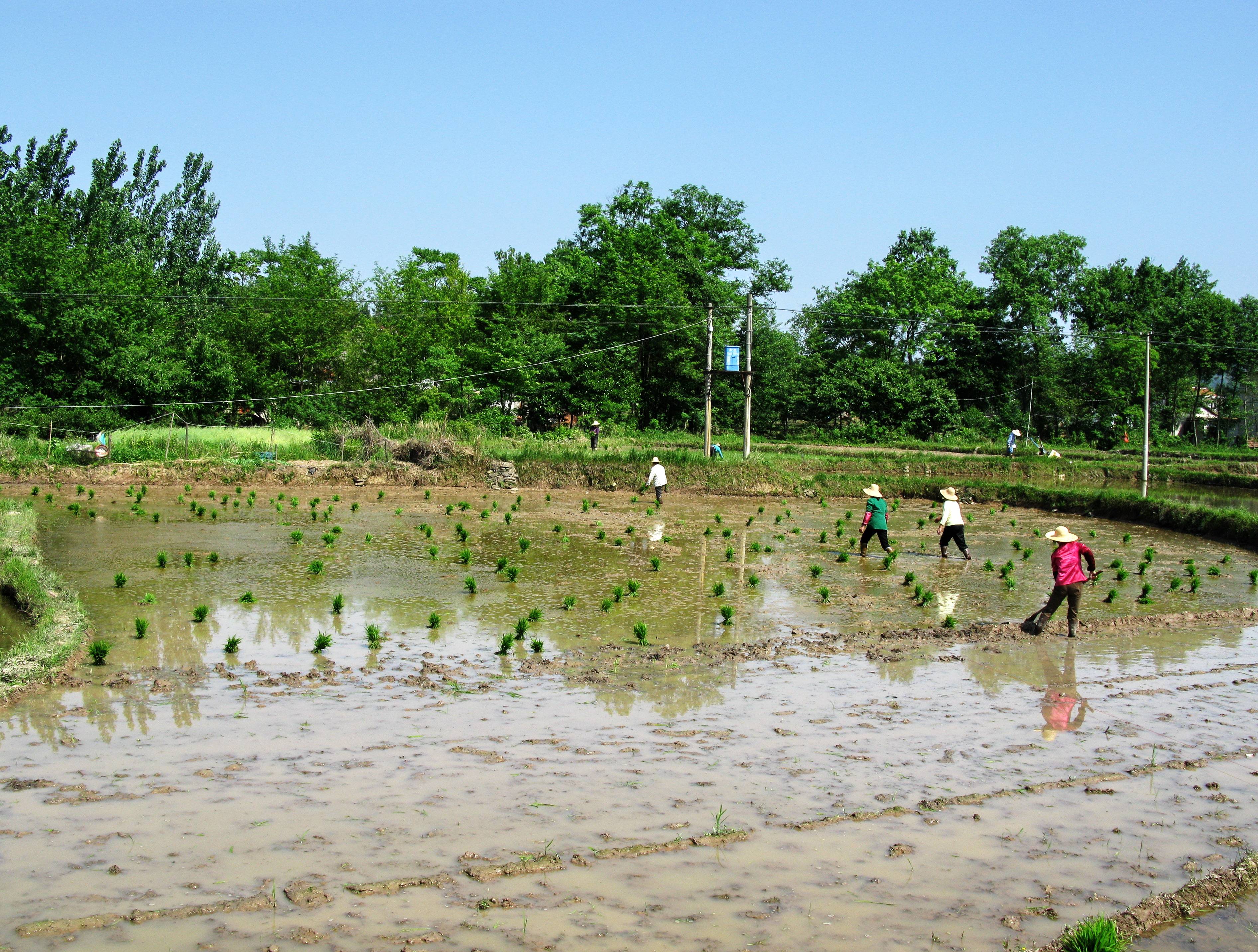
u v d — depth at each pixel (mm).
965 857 6566
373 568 17516
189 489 29234
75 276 40906
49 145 57219
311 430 43969
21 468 30984
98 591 14891
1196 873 6434
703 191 71062
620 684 10594
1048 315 72125
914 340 71938
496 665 11305
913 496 35062
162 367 42438
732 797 7477
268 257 52219
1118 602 15898
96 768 7781
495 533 22672
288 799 7230
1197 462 52344
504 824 6879
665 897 5898
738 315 66250
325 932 5383
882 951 5359
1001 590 16797
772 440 65062
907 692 10516
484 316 57938
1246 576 18984
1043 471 43625
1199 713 9914
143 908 5602
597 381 56656
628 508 29438
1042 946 5461
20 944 5184
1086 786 7871
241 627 12820
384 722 9164
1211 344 69938
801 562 19500
